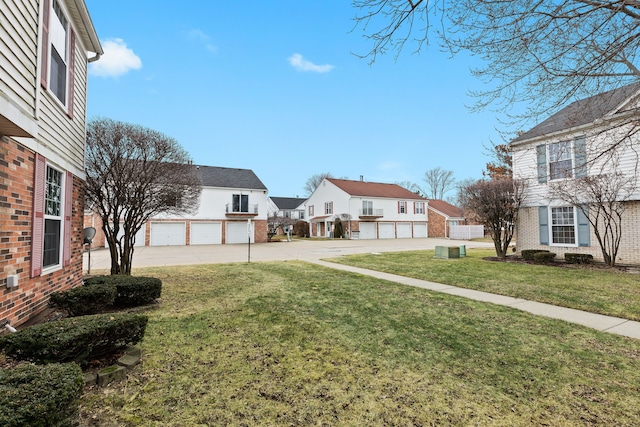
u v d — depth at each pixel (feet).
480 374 10.53
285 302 19.48
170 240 86.02
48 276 16.69
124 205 25.32
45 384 6.34
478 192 45.83
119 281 18.19
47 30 15.28
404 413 8.25
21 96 12.53
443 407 8.56
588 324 15.97
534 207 43.04
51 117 16.30
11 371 6.91
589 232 37.81
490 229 46.68
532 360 11.66
